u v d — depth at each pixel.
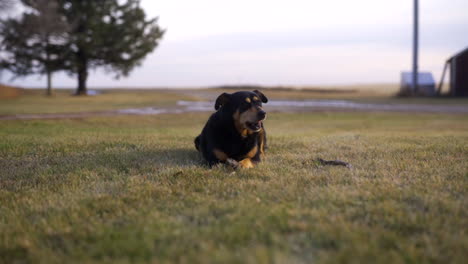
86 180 4.59
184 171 4.78
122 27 34.06
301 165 5.13
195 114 17.84
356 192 3.58
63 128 10.77
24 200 3.84
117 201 3.64
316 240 2.60
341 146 6.83
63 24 27.47
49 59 33.09
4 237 2.92
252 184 4.05
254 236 2.66
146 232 2.80
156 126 13.16
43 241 2.84
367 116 18.97
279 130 12.09
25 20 26.06
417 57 37.59
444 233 2.66
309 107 24.06
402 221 2.89
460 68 36.94
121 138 8.15
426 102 30.66
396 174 4.43
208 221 3.00
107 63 36.41
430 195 3.45
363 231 2.72
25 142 7.29
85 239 2.80
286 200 3.49
